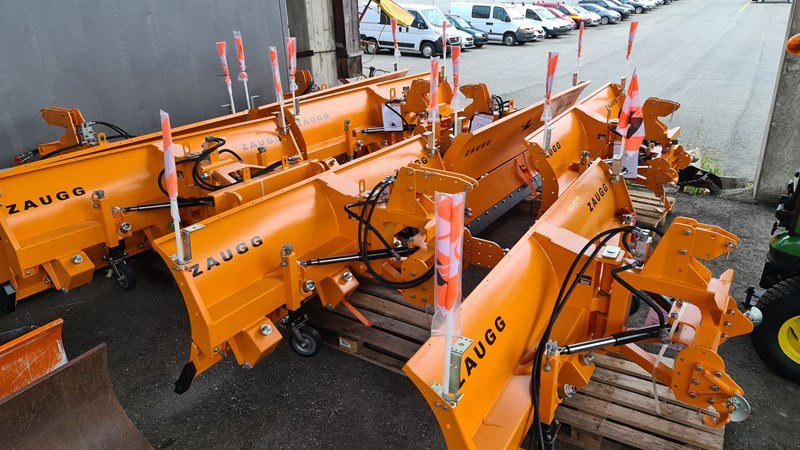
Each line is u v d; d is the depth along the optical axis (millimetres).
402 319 4129
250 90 8258
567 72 16125
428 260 3559
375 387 3746
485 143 5195
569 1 34031
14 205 3975
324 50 10500
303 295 3559
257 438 3318
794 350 3639
